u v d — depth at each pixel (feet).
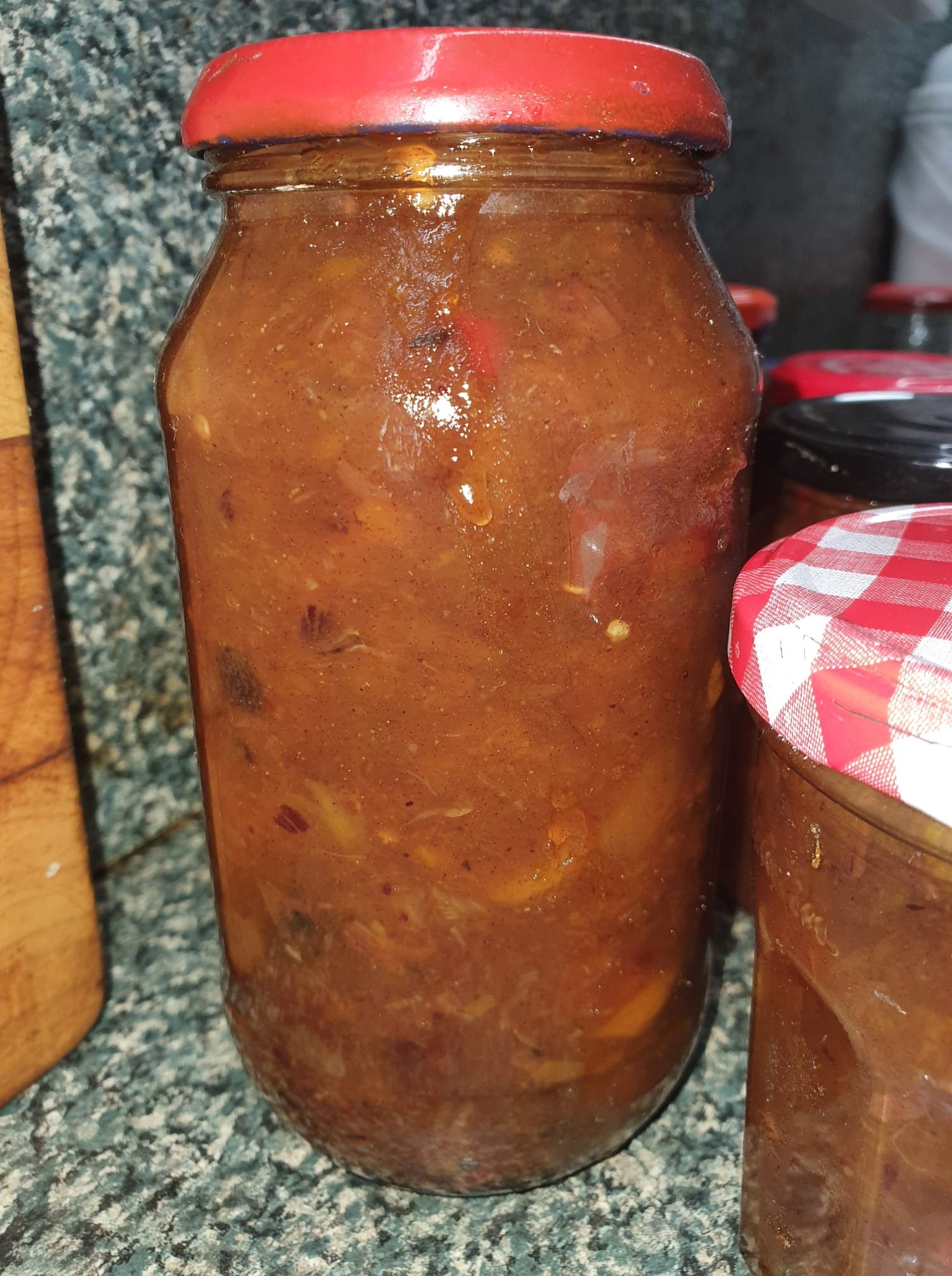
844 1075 0.38
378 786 0.41
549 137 0.36
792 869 0.37
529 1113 0.46
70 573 0.64
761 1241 0.44
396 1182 0.48
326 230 0.38
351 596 0.39
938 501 0.50
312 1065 0.47
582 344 0.37
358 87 0.34
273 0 0.64
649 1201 0.49
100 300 0.61
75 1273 0.45
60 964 0.54
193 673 0.48
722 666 0.46
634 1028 0.47
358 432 0.36
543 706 0.40
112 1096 0.54
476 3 0.71
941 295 1.06
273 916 0.46
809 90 1.07
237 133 0.37
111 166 0.60
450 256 0.37
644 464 0.38
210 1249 0.46
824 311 1.22
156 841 0.74
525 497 0.37
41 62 0.55
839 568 0.38
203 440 0.40
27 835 0.51
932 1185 0.35
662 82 0.36
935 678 0.30
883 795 0.32
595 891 0.43
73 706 0.66
